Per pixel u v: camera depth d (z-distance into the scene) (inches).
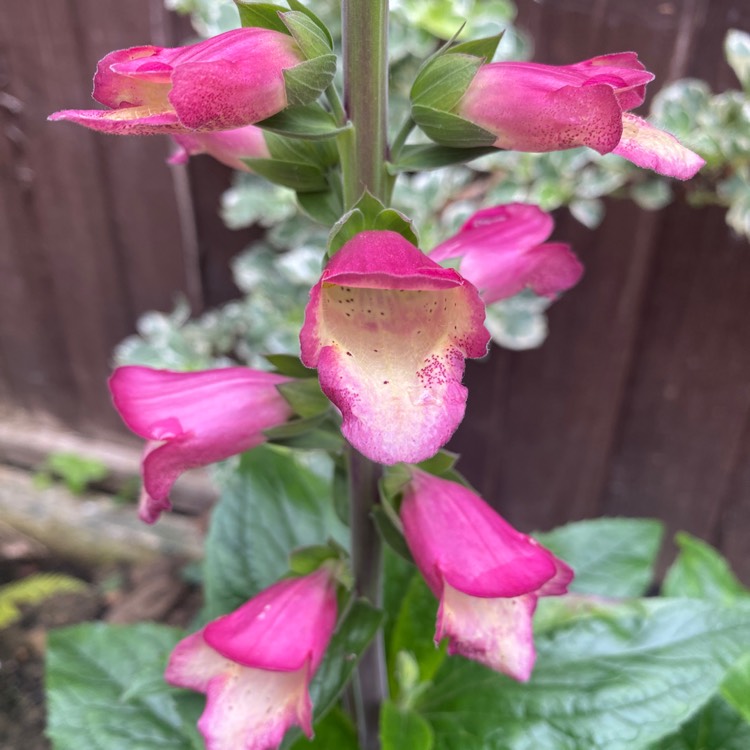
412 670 10.8
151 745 11.1
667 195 14.7
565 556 12.2
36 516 24.1
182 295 20.7
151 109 6.1
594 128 6.1
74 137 19.0
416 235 6.0
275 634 7.7
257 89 5.9
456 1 13.6
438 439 5.4
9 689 19.3
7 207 20.8
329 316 5.9
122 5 16.6
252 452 12.1
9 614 19.9
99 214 20.1
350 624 8.7
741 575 20.0
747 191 13.9
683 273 16.4
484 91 6.5
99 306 21.9
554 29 14.7
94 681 11.7
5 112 19.1
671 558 20.3
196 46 6.1
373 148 6.8
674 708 9.4
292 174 7.6
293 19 6.1
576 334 17.9
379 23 6.4
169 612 21.2
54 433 25.3
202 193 18.8
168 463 7.9
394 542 8.2
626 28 14.4
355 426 5.4
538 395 19.0
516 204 8.9
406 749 9.7
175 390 8.1
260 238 18.9
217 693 7.9
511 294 8.9
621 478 19.6
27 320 23.0
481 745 9.9
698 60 14.4
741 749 11.9
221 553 11.7
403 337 5.8
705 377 17.5
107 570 22.8
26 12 17.5
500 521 7.7
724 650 9.8
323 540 11.9
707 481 18.9
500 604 7.8
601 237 16.5
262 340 17.3
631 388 18.2
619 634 10.4
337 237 6.0
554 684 10.1
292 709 7.7
